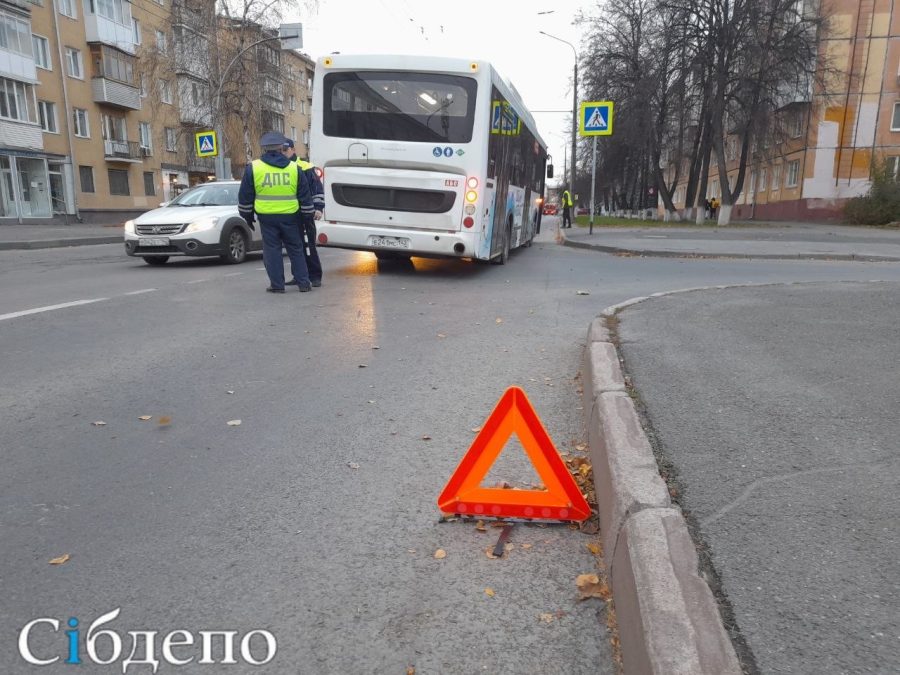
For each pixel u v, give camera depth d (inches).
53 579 98.9
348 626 89.1
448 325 280.7
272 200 348.8
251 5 1213.7
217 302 330.0
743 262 553.9
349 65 397.1
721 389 161.3
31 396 180.1
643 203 1962.4
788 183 1568.7
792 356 192.4
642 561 84.9
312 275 388.2
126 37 1574.8
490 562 104.5
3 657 83.5
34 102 1318.9
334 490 128.3
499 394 187.2
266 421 164.2
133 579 99.1
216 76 1244.5
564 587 97.7
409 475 135.1
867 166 1435.8
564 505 116.3
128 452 144.3
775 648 72.5
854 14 1387.8
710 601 77.7
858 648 72.3
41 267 495.5
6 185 1269.7
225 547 107.7
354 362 220.1
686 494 107.5
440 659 82.8
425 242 404.5
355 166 404.8
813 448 125.5
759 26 1159.6
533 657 83.0
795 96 1397.6
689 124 1544.0
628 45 1392.7
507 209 493.7
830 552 90.5
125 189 1616.6
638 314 257.8
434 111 393.7
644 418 141.6
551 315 304.5
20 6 1256.2
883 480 111.8
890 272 468.4
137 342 242.7
